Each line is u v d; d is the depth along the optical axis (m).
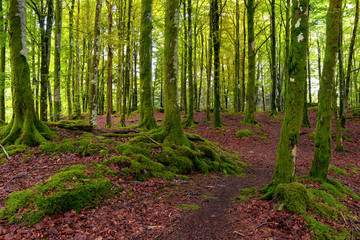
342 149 12.39
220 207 4.86
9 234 3.31
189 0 16.64
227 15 20.42
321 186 5.75
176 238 3.58
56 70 11.81
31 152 6.39
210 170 7.95
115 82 28.14
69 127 8.27
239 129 16.61
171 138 8.21
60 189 4.37
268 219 4.05
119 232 3.69
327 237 3.59
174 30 8.13
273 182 5.38
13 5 7.01
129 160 6.32
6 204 3.95
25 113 7.22
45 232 3.48
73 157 6.41
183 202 5.07
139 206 4.71
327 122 6.09
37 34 11.57
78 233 3.55
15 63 7.13
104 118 24.03
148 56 10.32
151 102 10.48
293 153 5.02
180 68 20.78
